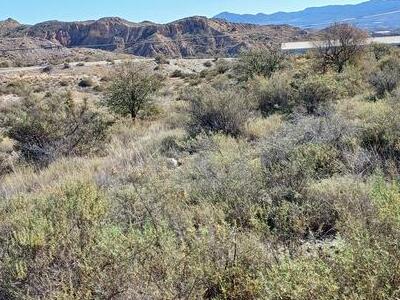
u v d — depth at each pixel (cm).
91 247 348
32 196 609
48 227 393
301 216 454
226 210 484
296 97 1335
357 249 288
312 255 324
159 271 322
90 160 1021
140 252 332
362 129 757
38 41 17375
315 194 508
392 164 588
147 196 528
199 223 460
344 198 467
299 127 818
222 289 304
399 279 260
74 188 513
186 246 354
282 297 267
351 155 647
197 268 315
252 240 368
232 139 976
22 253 368
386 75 1478
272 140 745
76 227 396
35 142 1209
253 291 311
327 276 268
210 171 612
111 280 306
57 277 334
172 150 967
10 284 335
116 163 914
